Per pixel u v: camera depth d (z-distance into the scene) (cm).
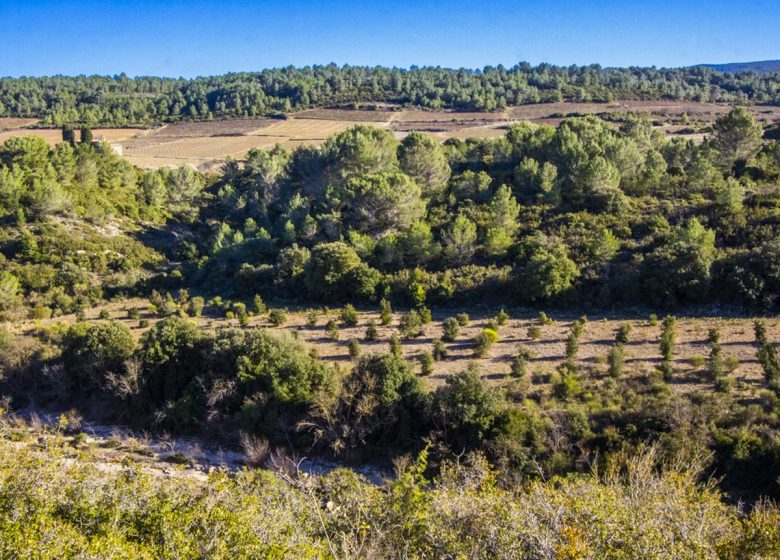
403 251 4528
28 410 2981
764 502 1691
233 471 2330
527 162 5366
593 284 3822
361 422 2447
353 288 4253
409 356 3092
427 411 2388
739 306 3444
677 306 3572
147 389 2911
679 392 2373
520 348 2955
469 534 1046
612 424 2198
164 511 1058
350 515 1212
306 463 2392
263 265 4841
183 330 3064
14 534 904
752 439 1970
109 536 956
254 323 3909
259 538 1002
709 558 905
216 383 2697
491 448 2155
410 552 1075
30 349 3291
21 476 1093
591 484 1304
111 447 2548
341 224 5322
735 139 5291
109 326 3159
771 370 2370
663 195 4869
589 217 4622
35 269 4966
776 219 4006
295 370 2628
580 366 2733
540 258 3847
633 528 933
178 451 2534
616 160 5131
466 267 4266
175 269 5425
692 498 1161
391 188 5103
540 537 945
